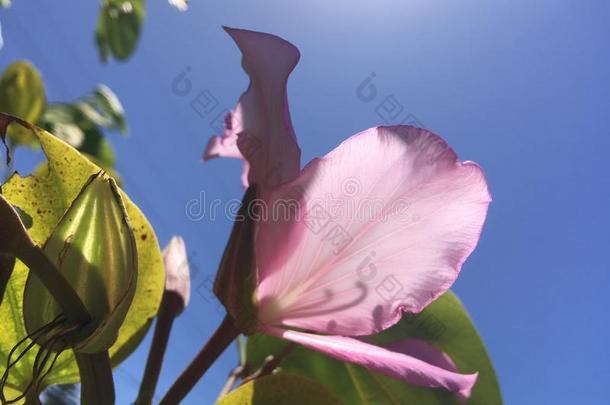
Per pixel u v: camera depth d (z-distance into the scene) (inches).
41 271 6.0
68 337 6.1
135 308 7.7
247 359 9.0
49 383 7.4
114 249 6.2
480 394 8.9
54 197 7.3
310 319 7.3
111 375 6.3
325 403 7.5
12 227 5.8
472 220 7.2
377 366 7.0
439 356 7.7
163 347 7.5
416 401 8.9
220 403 7.5
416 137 7.1
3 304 7.2
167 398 7.0
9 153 6.9
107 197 6.3
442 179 7.1
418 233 7.2
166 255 7.9
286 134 7.0
